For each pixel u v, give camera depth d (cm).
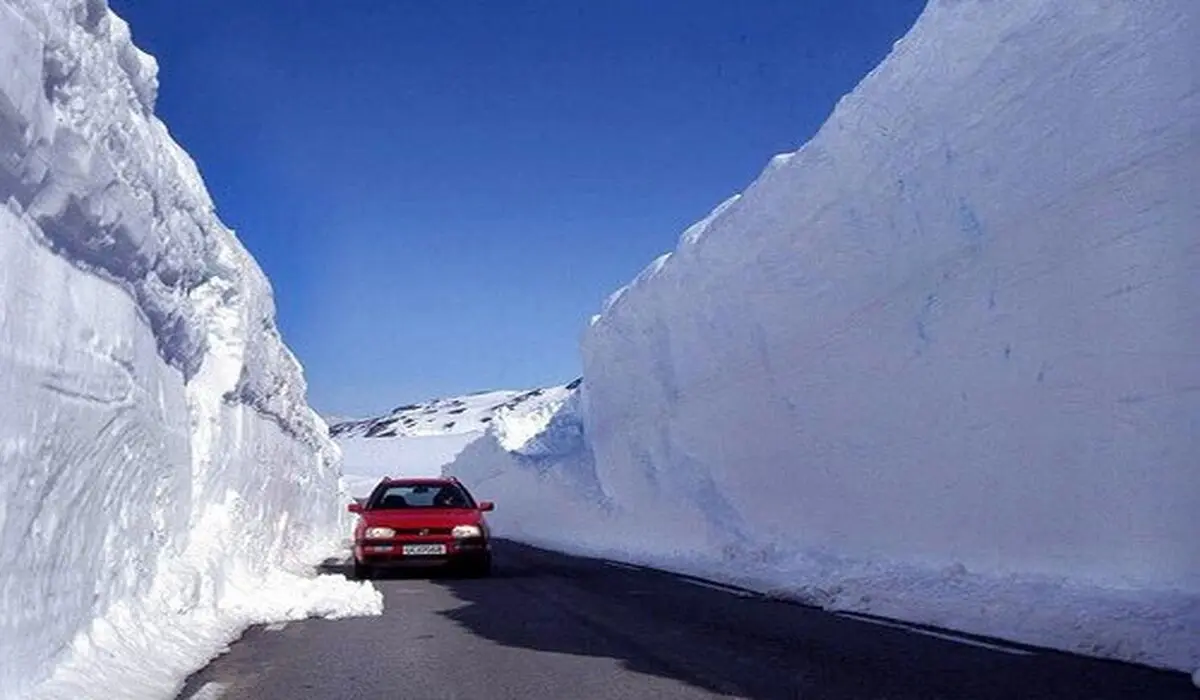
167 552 914
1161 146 890
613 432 2761
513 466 3919
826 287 1509
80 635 617
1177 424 860
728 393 1919
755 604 1100
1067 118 1002
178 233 950
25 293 526
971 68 1151
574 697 616
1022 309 1059
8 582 498
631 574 1565
